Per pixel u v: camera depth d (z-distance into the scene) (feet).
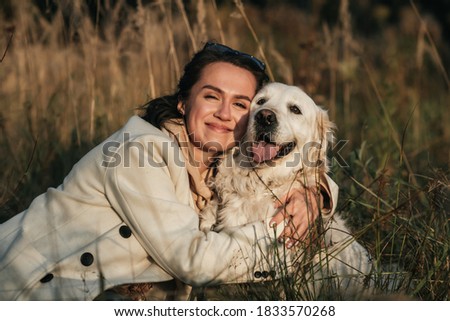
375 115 25.23
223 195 13.89
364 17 45.52
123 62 23.50
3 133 19.61
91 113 19.36
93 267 11.57
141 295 12.46
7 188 16.84
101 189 11.93
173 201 11.75
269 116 13.52
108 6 20.85
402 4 48.19
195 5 20.89
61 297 11.28
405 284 12.85
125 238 11.78
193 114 13.08
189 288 12.84
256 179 13.71
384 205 15.96
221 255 11.50
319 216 12.75
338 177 17.52
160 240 11.43
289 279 12.07
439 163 19.92
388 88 25.03
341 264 13.41
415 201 16.02
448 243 13.16
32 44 21.66
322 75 28.71
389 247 14.38
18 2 21.30
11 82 21.43
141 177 11.71
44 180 17.76
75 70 22.15
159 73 21.40
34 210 12.23
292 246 12.37
